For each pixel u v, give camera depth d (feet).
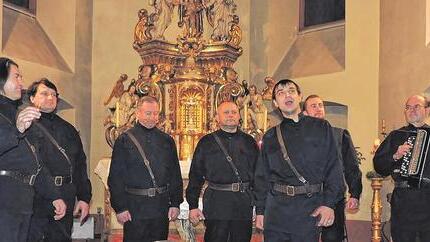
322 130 14.30
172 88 32.48
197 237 27.48
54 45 33.96
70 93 33.55
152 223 17.81
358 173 18.44
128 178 17.90
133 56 36.04
